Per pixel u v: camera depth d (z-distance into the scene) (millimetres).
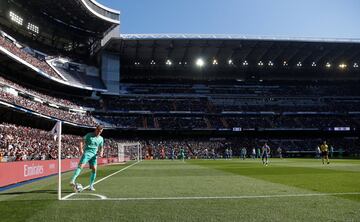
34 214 7059
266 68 82938
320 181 13914
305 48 74438
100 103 73688
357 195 9445
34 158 33281
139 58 77250
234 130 74375
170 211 7234
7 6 54500
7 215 7004
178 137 76062
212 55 77125
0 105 40594
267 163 35906
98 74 75125
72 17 64375
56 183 14594
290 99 84062
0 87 43656
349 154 71875
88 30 70750
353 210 7207
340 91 87562
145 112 75000
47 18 62750
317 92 86688
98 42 73562
